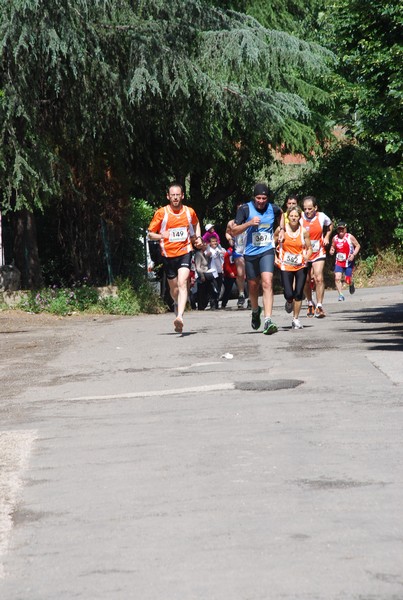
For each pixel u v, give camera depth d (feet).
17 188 145.79
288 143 211.41
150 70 150.10
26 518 36.17
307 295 124.77
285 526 33.40
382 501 35.94
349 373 67.67
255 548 31.27
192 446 46.44
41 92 153.79
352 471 40.37
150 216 186.70
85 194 173.58
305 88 209.97
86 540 33.14
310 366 72.59
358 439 46.26
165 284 187.83
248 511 35.35
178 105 160.86
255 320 102.37
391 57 98.22
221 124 172.04
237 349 87.56
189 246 104.78
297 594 27.25
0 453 46.96
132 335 109.81
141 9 153.99
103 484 40.34
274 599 26.91
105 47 154.71
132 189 186.19
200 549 31.42
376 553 30.42
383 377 65.05
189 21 156.04
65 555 31.73
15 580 29.76
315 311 124.16
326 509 35.19
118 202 177.68
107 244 175.32
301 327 106.73
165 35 153.38
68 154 168.04
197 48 156.66
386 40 100.68
